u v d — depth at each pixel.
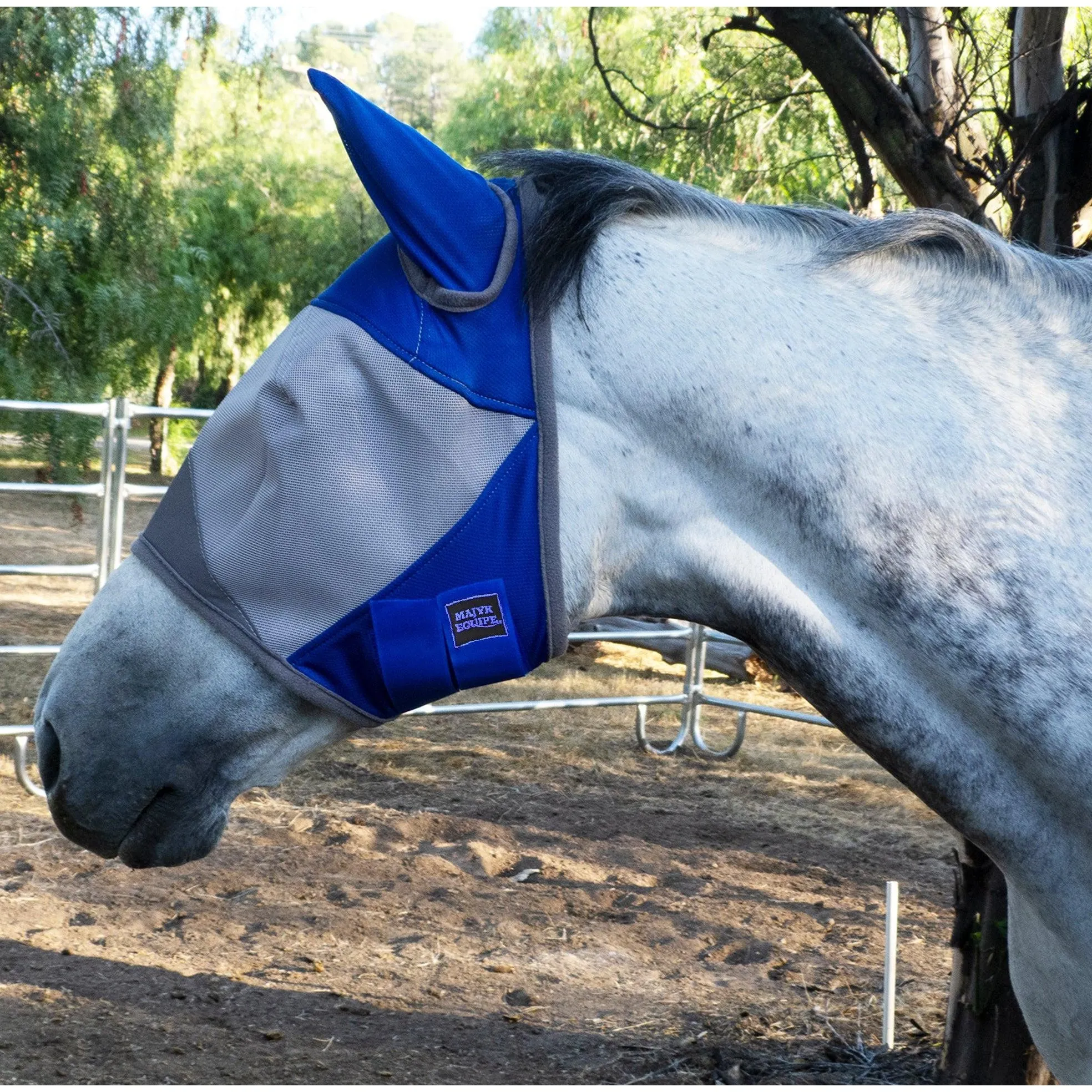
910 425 1.22
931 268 1.30
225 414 1.20
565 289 1.23
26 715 6.09
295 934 3.79
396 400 1.16
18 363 7.09
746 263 1.29
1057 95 2.57
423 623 1.16
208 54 7.83
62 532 13.66
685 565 1.26
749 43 7.30
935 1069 2.96
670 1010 3.39
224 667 1.19
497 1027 3.21
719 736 6.90
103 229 7.83
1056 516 1.20
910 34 2.81
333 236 19.67
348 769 5.82
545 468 1.18
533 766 6.09
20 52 7.38
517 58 14.66
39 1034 2.99
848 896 4.43
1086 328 1.29
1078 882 1.27
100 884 4.11
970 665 1.21
